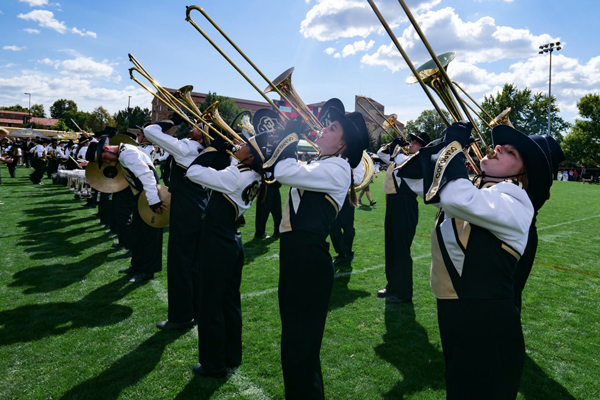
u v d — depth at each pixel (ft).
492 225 4.65
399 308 12.64
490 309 4.74
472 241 4.87
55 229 22.80
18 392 7.93
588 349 10.22
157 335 10.48
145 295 13.28
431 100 5.31
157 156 27.71
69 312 11.82
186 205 10.36
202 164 8.38
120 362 9.13
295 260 6.36
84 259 17.21
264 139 8.13
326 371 9.04
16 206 30.04
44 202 32.27
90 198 30.37
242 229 25.07
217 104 9.59
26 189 40.06
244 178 8.16
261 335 10.65
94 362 9.11
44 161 44.34
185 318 10.82
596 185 94.58
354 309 12.53
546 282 15.60
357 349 10.01
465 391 4.83
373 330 11.07
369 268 17.06
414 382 8.64
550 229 27.55
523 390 8.43
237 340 9.00
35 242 19.90
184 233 10.43
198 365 8.91
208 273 8.25
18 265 16.20
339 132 6.76
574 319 12.07
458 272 4.96
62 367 8.88
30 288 13.70
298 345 6.30
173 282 10.61
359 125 7.36
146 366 8.98
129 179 13.43
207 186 8.13
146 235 14.53
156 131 10.01
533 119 156.35
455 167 4.81
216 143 8.54
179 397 7.91
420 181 7.16
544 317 12.21
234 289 8.86
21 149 69.92
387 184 13.07
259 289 14.16
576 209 38.96
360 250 20.29
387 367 9.21
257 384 8.42
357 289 14.37
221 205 8.20
